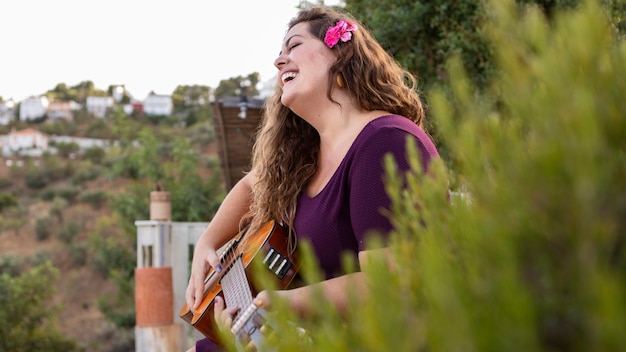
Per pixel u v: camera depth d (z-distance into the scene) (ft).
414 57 17.13
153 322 15.40
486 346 1.99
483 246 2.30
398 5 17.81
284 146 7.36
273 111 7.63
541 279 2.21
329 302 2.49
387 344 2.18
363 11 18.44
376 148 6.01
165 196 16.42
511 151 2.33
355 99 6.81
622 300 2.00
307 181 6.97
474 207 2.48
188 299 7.92
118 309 77.41
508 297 1.95
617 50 2.39
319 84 6.78
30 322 46.52
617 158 2.19
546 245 2.20
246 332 4.88
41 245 109.29
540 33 2.40
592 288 1.95
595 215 2.05
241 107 26.48
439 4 16.98
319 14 7.16
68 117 212.43
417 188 2.80
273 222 7.18
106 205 119.44
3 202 126.72
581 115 2.03
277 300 2.51
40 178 139.23
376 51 7.06
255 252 6.89
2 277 46.52
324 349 2.35
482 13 15.03
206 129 153.58
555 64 2.27
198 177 48.01
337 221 6.36
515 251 2.24
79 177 136.87
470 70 15.40
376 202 5.86
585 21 2.31
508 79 2.51
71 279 91.66
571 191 2.08
